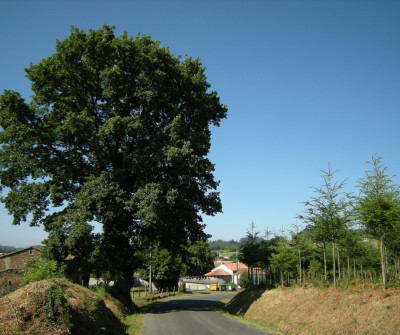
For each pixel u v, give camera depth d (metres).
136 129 21.88
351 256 22.23
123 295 24.66
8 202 23.09
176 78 24.61
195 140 23.94
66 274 22.34
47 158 24.22
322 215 18.78
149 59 22.97
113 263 23.89
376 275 26.05
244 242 31.81
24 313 8.92
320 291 17.77
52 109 25.02
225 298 47.59
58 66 23.66
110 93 22.50
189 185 25.52
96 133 22.94
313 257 27.33
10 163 23.09
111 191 21.86
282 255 25.23
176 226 22.86
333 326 13.34
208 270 82.75
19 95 23.23
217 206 26.67
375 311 12.25
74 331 9.64
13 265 51.59
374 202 14.60
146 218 19.97
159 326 16.27
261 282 31.28
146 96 22.86
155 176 23.48
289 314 17.64
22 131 22.75
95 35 23.72
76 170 24.47
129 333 14.36
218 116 28.50
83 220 21.12
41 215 23.52
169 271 61.44
